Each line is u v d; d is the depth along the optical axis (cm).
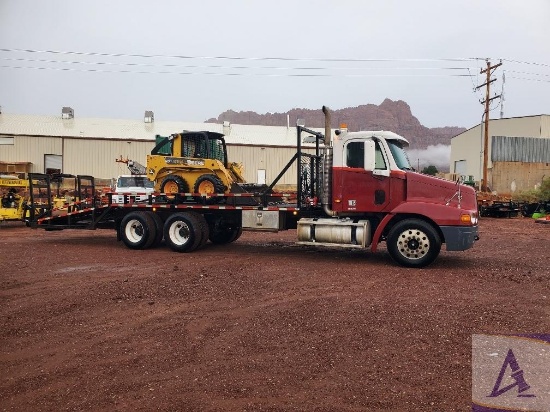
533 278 842
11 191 1784
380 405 363
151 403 369
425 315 598
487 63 3562
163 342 505
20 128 4462
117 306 645
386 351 474
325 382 403
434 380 407
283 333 530
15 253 1138
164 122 4972
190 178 1227
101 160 4438
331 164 1040
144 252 1165
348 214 1036
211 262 1009
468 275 872
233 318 589
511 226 2116
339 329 542
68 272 886
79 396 382
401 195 979
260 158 4644
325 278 839
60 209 1370
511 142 4275
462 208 945
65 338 521
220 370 429
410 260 953
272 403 367
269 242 1382
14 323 573
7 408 364
